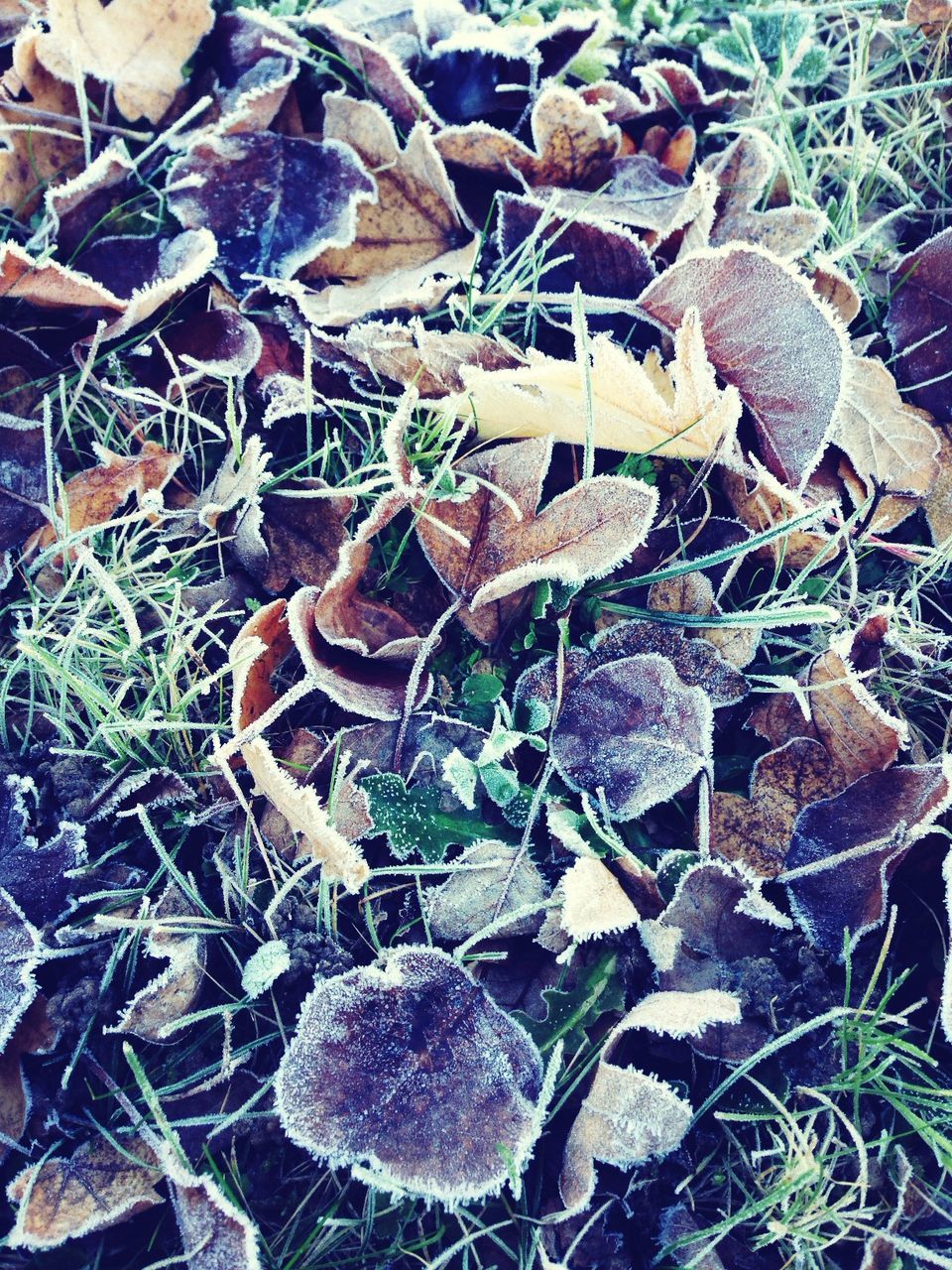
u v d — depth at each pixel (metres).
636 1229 0.35
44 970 0.36
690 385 0.37
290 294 0.40
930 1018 0.37
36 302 0.40
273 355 0.41
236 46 0.43
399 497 0.36
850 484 0.40
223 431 0.41
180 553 0.39
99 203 0.42
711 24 0.47
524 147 0.42
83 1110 0.35
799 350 0.38
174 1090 0.35
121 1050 0.36
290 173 0.41
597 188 0.43
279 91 0.42
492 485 0.38
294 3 0.44
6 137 0.41
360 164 0.41
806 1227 0.34
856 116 0.44
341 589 0.37
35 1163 0.35
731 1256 0.35
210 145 0.41
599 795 0.37
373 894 0.37
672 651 0.38
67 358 0.41
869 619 0.38
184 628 0.38
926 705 0.40
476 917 0.36
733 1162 0.36
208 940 0.37
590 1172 0.34
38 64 0.41
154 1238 0.35
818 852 0.37
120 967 0.36
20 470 0.39
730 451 0.38
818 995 0.36
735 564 0.39
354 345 0.40
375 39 0.43
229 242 0.41
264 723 0.35
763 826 0.38
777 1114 0.36
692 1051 0.36
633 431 0.38
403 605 0.40
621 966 0.36
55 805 0.37
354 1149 0.34
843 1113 0.35
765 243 0.42
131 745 0.38
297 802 0.35
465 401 0.38
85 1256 0.35
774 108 0.44
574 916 0.34
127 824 0.38
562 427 0.38
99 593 0.39
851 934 0.37
